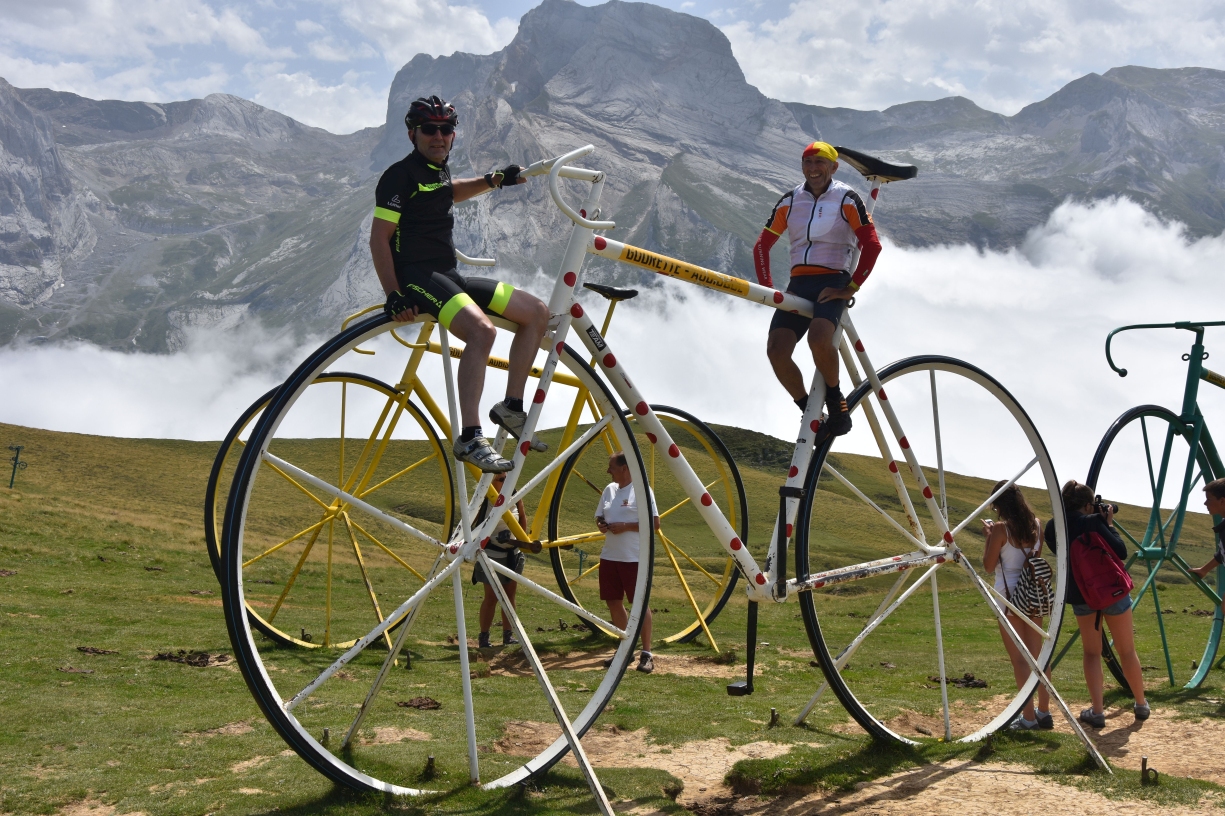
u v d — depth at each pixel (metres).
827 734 6.65
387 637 11.60
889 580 47.88
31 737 5.93
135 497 77.50
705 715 7.41
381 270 4.37
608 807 4.48
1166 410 9.06
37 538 20.11
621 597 10.52
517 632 4.73
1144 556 9.05
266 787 4.90
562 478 10.84
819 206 5.54
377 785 4.64
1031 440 7.06
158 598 13.75
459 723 6.74
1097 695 7.39
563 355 4.91
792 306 5.50
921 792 5.23
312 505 70.75
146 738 6.02
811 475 5.50
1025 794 5.18
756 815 4.92
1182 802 5.07
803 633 15.51
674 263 5.01
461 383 4.19
